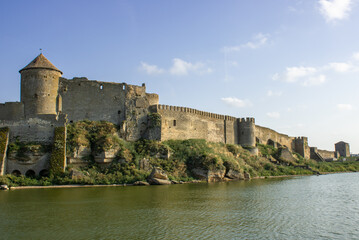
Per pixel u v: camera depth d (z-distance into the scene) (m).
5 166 45.78
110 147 50.31
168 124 63.06
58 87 56.34
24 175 46.09
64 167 46.66
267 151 82.56
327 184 53.38
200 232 23.73
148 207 31.02
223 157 59.66
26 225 24.84
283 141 99.06
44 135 49.62
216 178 53.38
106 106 58.41
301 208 32.56
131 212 28.97
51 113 54.47
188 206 31.88
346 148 137.75
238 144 80.06
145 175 48.44
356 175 74.75
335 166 93.50
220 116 77.00
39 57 56.53
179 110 65.62
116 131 56.38
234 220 27.17
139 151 54.16
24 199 34.16
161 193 38.84
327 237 23.53
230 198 36.62
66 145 49.09
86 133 53.16
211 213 29.25
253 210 30.94
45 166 47.47
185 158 55.69
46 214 27.98
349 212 31.16
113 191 39.84
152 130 58.59
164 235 22.91
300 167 79.81
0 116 53.16
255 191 42.41
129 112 59.06
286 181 56.84
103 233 23.11
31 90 54.31
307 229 25.31
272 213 30.03
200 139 68.62
